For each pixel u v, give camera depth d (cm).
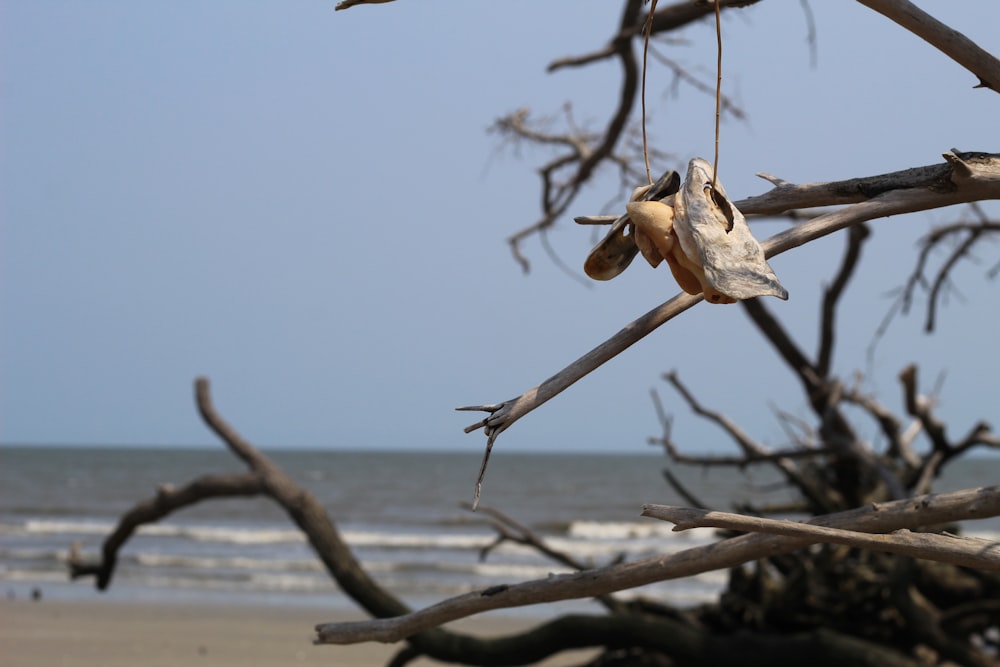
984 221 1220
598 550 4162
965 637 1096
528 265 1361
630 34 1150
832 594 1092
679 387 1312
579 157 1330
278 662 1678
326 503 7206
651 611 1102
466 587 3003
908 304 1259
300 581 3052
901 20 330
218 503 6738
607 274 299
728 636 1052
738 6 418
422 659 1666
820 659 1016
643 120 308
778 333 1242
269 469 1181
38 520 5603
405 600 2728
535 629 1054
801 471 1332
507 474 12606
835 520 340
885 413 1334
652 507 323
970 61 327
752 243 271
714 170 281
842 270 1225
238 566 3441
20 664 1620
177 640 1889
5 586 2795
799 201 361
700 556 358
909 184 339
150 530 5000
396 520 5966
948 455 1255
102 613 2239
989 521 4622
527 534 1228
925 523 329
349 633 403
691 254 268
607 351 297
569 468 15000
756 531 316
